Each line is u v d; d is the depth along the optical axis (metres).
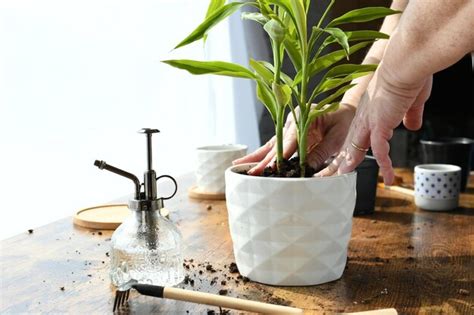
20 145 1.32
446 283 0.75
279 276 0.74
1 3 1.26
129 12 1.60
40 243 0.94
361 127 0.79
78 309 0.67
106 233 1.01
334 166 0.80
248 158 0.89
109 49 1.54
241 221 0.75
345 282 0.76
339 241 0.75
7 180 1.29
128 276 0.72
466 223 1.06
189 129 1.90
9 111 1.29
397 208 1.18
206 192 1.28
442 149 1.33
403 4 0.96
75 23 1.44
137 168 1.66
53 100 1.39
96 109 1.51
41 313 0.66
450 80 1.70
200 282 0.76
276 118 0.79
